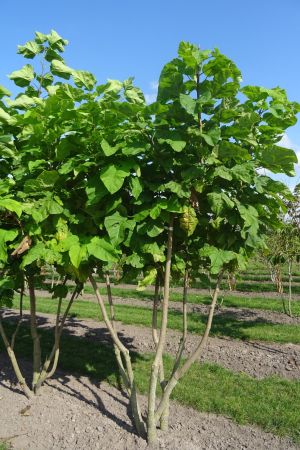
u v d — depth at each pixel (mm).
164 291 3488
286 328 8227
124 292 12914
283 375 5621
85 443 3670
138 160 3307
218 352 6574
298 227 8953
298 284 15125
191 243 3641
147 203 3314
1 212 3568
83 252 3154
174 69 3074
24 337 7254
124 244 3344
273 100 3398
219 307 10586
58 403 4383
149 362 5930
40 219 3227
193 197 3266
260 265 18094
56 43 4492
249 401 4602
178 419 4180
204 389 4930
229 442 3785
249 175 3012
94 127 3328
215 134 2891
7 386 4852
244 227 3219
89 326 8156
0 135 3730
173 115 3141
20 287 4523
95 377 5312
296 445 3760
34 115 3395
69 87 3518
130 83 3910
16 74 4301
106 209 3287
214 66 3008
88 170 3387
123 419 4094
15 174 3666
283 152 3096
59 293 4422
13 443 3676
